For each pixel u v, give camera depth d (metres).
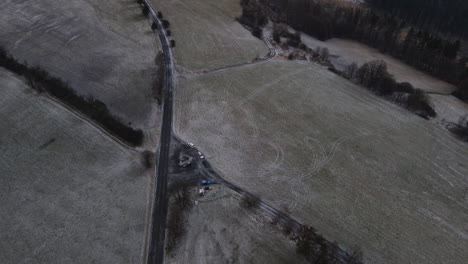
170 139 80.31
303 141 81.75
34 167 71.06
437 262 57.72
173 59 110.62
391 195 69.19
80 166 71.88
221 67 108.75
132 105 89.94
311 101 95.31
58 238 58.47
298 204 66.38
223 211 64.19
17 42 111.69
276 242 59.12
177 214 62.69
